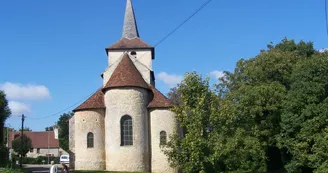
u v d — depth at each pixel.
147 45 46.00
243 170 37.62
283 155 41.94
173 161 22.14
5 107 47.53
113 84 38.41
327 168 31.55
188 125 21.67
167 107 38.62
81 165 38.50
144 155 37.47
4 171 29.23
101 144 38.81
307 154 34.47
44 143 95.00
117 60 44.19
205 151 20.92
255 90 39.06
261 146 38.62
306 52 50.84
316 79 36.78
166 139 38.12
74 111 40.12
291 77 39.59
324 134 33.28
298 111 36.75
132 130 37.47
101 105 39.50
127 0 49.34
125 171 36.50
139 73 40.62
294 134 36.91
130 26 48.16
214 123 21.97
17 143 76.38
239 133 26.28
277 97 39.19
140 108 38.12
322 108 34.72
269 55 43.75
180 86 22.69
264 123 40.72
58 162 81.62
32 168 56.75
